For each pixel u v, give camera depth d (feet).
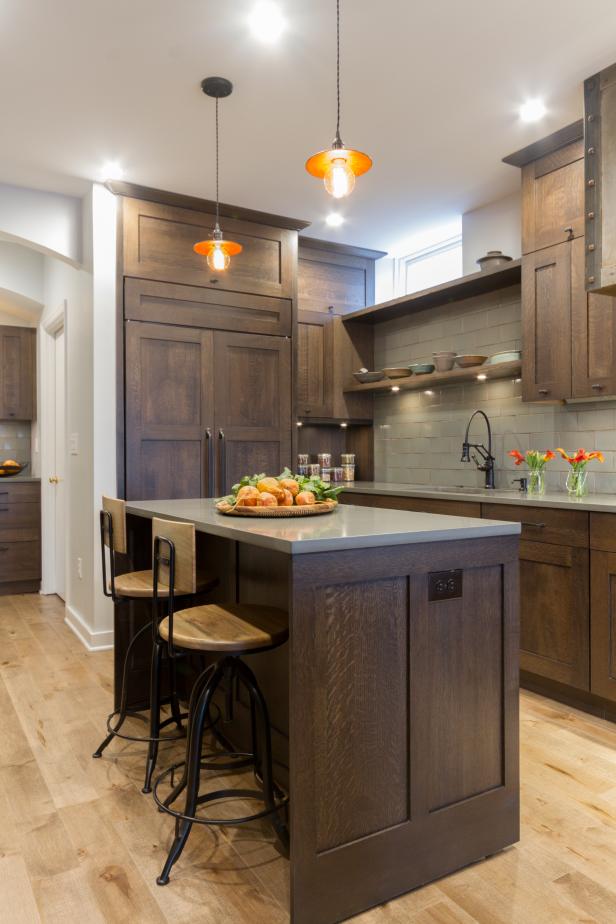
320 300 15.33
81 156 10.69
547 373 10.40
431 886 5.29
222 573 8.33
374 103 9.20
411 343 15.10
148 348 12.13
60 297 14.66
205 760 7.59
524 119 9.69
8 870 5.46
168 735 8.11
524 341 10.79
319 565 4.83
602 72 8.21
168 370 12.32
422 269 15.99
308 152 10.66
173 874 5.40
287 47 7.91
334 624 4.90
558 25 7.57
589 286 8.31
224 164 11.09
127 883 5.28
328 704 4.87
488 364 12.00
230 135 10.07
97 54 8.03
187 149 10.51
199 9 7.23
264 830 6.07
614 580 8.36
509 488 12.61
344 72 8.43
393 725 5.17
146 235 12.12
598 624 8.55
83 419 12.51
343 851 4.90
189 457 12.51
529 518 9.54
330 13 7.30
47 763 7.43
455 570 5.50
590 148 8.30
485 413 13.19
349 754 4.95
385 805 5.12
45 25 7.49
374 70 8.40
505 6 7.22
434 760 5.37
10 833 6.01
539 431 12.00
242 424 13.12
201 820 5.43
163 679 9.09
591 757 7.54
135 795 6.71
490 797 5.67
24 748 7.81
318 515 6.81
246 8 7.22
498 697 5.74
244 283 13.16
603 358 9.53
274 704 6.82
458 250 14.96
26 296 16.22
